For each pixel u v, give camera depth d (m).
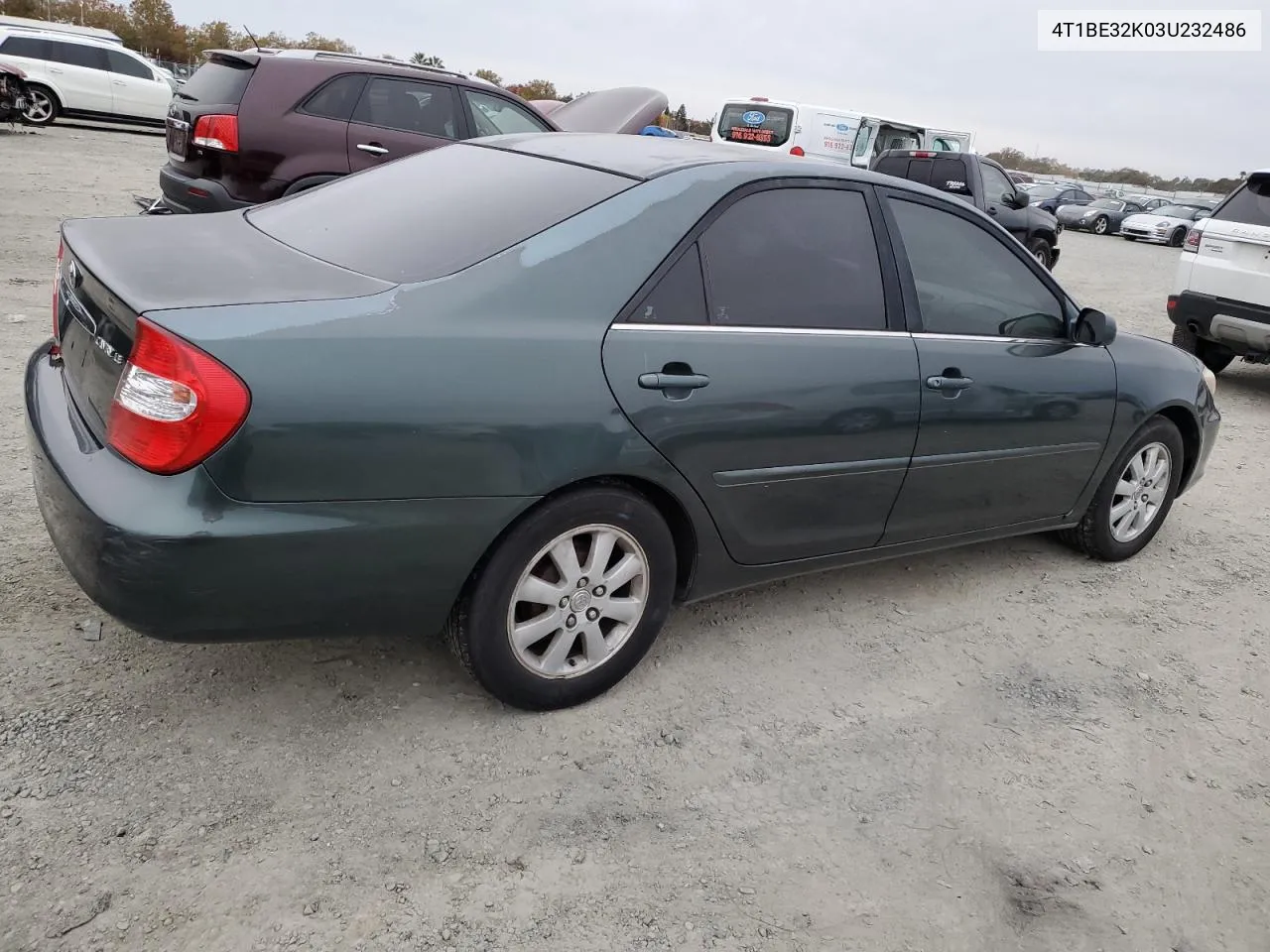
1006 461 3.83
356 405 2.30
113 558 2.19
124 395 2.23
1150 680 3.59
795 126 17.20
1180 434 4.64
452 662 3.13
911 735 3.08
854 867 2.48
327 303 2.38
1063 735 3.18
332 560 2.37
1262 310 7.84
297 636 2.48
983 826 2.70
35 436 2.58
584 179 2.99
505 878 2.30
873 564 4.35
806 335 3.13
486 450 2.48
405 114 7.79
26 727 2.57
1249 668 3.76
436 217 2.92
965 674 3.49
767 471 3.08
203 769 2.52
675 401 2.79
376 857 2.31
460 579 2.58
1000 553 4.65
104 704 2.70
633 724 2.95
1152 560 4.75
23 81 19.44
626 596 3.01
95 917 2.05
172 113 7.61
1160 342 4.74
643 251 2.81
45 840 2.22
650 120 10.46
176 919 2.07
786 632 3.64
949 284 3.62
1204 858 2.68
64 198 11.32
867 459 3.34
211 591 2.26
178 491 2.20
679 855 2.45
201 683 2.85
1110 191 47.78
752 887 2.37
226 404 2.17
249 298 2.33
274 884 2.19
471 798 2.55
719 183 3.03
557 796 2.60
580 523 2.75
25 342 5.77
